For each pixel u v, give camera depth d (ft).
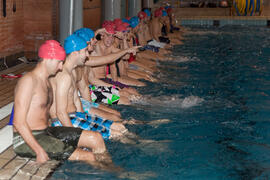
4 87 19.69
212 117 16.72
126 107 18.06
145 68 26.17
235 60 30.81
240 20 59.21
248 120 16.34
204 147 13.38
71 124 13.07
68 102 14.05
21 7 29.84
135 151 12.93
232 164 12.03
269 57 32.22
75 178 10.80
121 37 21.75
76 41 12.78
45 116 11.85
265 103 18.94
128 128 15.10
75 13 24.38
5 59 26.66
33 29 30.76
